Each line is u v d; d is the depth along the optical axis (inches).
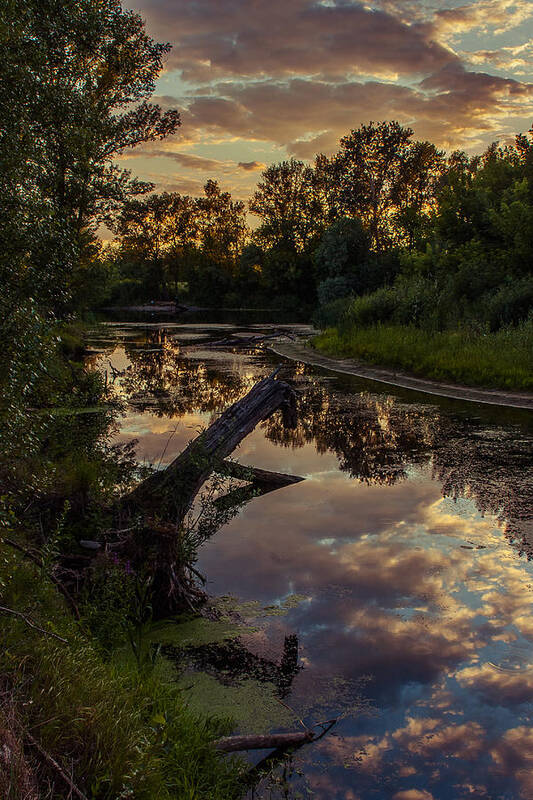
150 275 3523.6
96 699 121.0
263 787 129.2
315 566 234.8
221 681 164.9
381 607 204.4
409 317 951.6
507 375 627.2
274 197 3009.4
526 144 1181.7
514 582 221.6
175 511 221.9
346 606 204.7
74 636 148.9
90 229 469.7
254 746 139.0
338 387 679.1
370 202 2269.9
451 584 220.4
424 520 283.0
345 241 1910.7
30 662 122.9
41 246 174.2
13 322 155.4
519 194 1026.7
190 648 180.9
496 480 342.3
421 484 337.4
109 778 101.9
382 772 134.1
